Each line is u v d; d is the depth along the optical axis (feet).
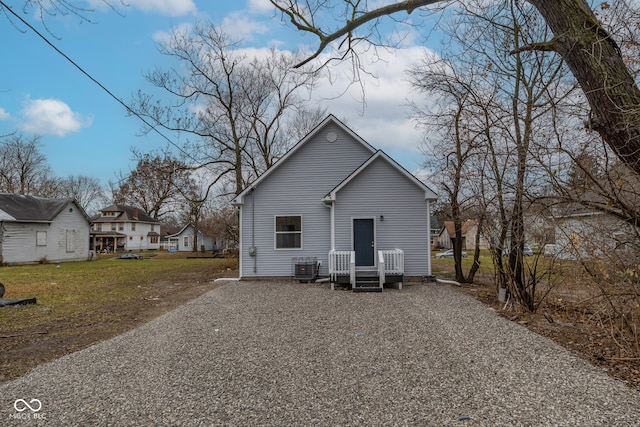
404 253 46.16
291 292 38.88
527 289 28.55
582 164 18.19
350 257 40.22
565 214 21.70
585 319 24.57
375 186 46.70
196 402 12.94
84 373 15.85
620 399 12.69
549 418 11.50
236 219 96.37
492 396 13.14
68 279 56.90
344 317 26.32
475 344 19.43
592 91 11.09
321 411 12.17
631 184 16.47
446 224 132.36
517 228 27.45
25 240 89.56
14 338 22.44
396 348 18.92
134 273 66.69
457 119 37.86
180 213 177.17
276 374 15.49
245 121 74.02
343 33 16.90
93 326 25.46
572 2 11.26
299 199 50.11
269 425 11.34
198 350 18.99
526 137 24.95
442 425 11.20
